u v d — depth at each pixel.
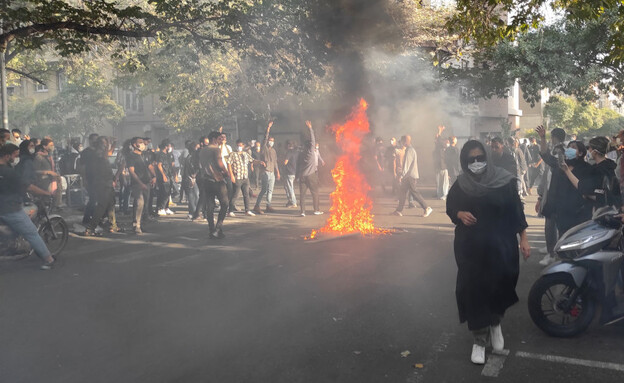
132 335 4.50
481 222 3.91
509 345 4.25
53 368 3.83
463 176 3.98
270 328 4.66
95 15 9.27
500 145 8.55
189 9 10.12
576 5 9.38
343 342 4.32
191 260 7.57
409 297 5.59
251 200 16.72
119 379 3.64
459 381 3.60
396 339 4.38
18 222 6.77
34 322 4.85
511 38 9.96
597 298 4.32
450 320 4.85
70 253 8.16
